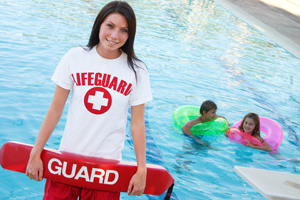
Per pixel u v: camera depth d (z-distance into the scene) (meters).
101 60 1.66
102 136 1.71
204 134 4.33
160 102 5.03
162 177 1.71
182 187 3.19
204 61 7.38
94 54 1.67
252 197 3.16
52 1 9.80
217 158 3.88
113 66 1.67
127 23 1.58
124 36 1.61
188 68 6.70
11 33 6.48
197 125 4.36
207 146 4.12
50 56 5.73
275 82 6.98
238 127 4.59
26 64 5.24
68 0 10.27
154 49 7.43
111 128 1.70
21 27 6.95
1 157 1.66
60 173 1.63
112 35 1.57
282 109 5.70
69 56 1.67
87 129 1.70
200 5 14.17
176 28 9.80
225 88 6.09
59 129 3.77
